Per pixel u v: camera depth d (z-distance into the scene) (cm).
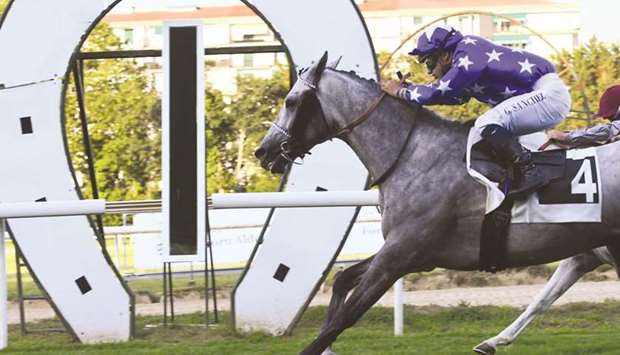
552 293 650
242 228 1295
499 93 589
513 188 584
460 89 583
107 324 763
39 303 1034
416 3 2519
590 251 632
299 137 620
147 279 1212
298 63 779
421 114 612
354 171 779
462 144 601
